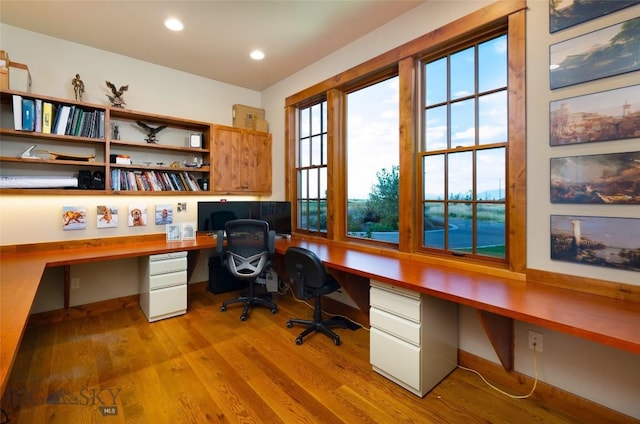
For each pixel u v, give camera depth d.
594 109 1.69
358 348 2.63
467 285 1.90
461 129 2.39
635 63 1.56
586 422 1.77
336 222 3.41
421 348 1.98
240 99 4.39
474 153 2.31
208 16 2.68
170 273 3.19
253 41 3.11
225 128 3.93
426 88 2.63
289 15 2.66
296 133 4.07
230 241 3.18
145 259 3.23
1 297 1.71
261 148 4.27
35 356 2.42
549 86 1.85
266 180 4.32
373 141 3.16
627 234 1.61
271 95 4.36
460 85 2.40
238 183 4.05
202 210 3.73
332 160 3.41
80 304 3.28
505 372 2.10
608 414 1.70
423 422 1.77
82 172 3.08
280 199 4.24
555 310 1.49
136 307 3.54
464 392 2.04
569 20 1.76
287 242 3.62
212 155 3.82
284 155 4.14
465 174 2.37
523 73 1.94
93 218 3.21
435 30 2.40
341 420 1.78
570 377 1.83
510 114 2.01
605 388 1.72
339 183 3.43
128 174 3.34
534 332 1.96
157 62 3.62
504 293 1.75
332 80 3.34
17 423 1.71
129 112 3.25
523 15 1.94
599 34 1.67
